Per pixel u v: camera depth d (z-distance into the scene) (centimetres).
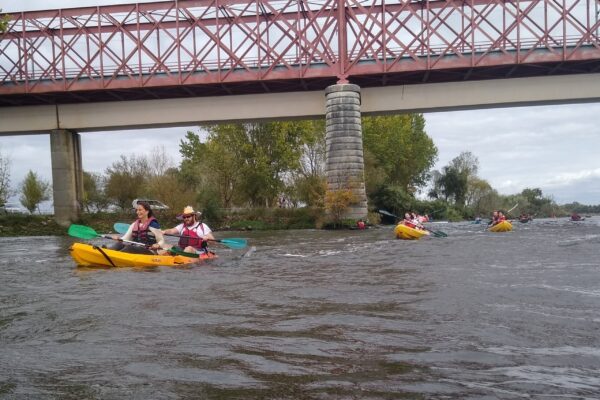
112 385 312
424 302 562
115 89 3591
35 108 3875
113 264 980
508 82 3597
